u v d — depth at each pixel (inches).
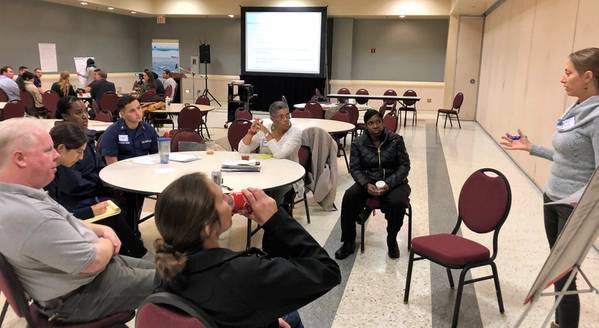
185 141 159.0
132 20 584.1
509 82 305.7
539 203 187.9
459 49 472.1
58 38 458.6
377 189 130.1
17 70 413.1
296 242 52.2
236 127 197.5
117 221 104.0
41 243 60.5
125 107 140.2
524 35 269.3
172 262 43.6
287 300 47.8
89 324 69.4
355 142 141.5
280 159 140.8
